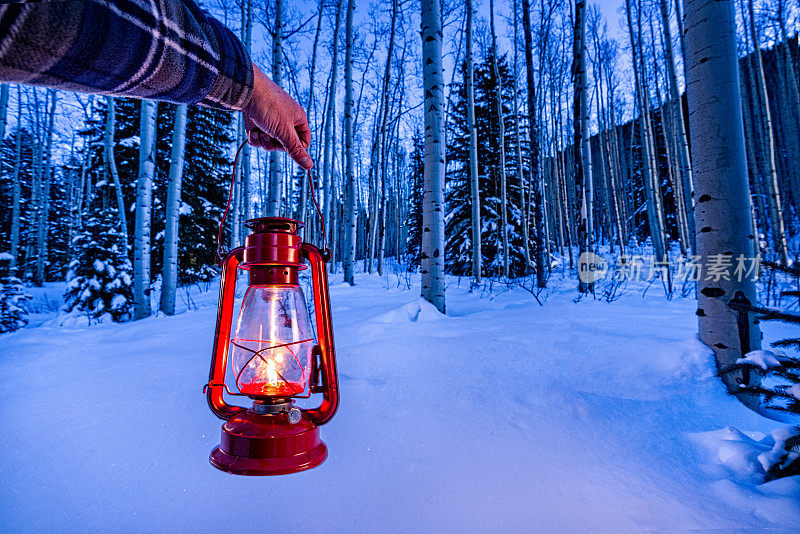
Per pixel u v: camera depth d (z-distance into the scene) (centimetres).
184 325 504
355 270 2494
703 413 215
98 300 983
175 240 828
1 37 36
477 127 1900
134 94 54
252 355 91
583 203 914
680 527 124
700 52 275
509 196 1838
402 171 3719
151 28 49
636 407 210
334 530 121
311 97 1695
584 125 959
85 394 228
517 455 164
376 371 257
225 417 95
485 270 1741
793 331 356
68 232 2541
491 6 1553
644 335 334
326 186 1572
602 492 142
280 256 89
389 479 145
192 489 140
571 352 284
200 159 1728
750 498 139
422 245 591
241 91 69
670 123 2056
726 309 254
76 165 2806
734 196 260
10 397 228
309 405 203
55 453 165
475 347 299
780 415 223
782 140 2269
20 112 2069
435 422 188
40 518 127
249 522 124
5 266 1058
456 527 122
